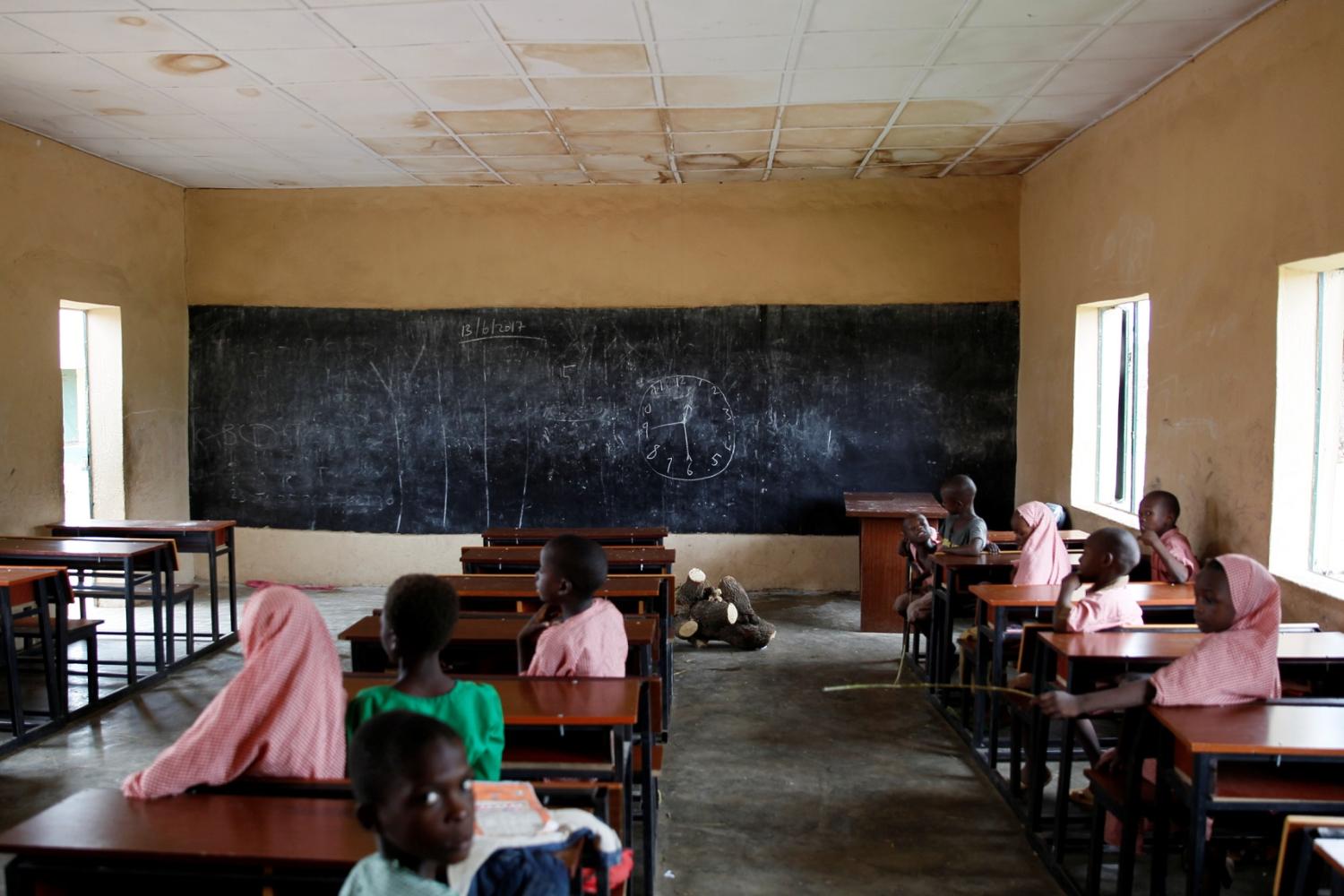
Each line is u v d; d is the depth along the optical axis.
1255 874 2.68
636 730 2.71
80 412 6.26
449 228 6.77
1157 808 2.24
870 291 6.57
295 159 5.94
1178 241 4.21
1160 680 2.20
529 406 6.79
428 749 1.21
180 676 4.68
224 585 6.87
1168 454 4.32
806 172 6.32
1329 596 3.14
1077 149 5.43
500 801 1.53
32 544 4.61
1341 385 3.39
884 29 3.72
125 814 1.59
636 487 6.76
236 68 4.20
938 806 3.21
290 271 6.85
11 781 3.39
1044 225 6.01
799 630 5.64
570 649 2.49
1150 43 3.89
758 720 4.07
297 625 1.80
